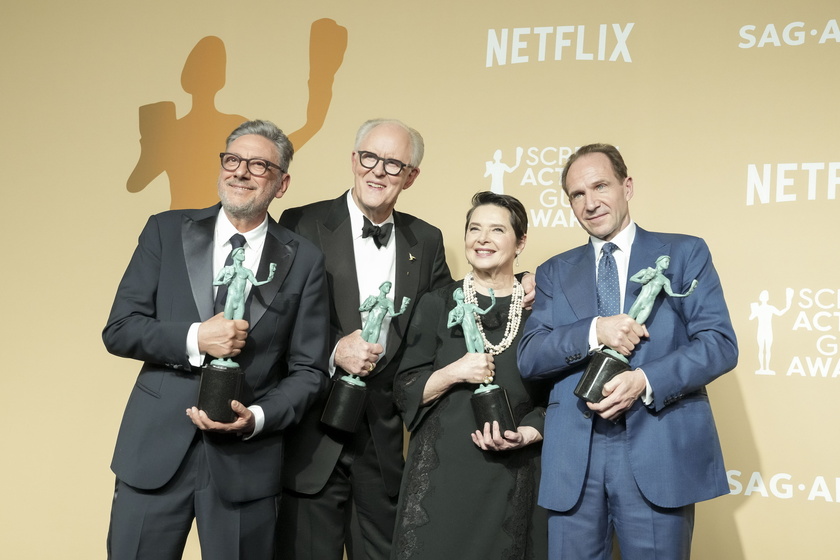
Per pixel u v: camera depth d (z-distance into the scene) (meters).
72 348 3.96
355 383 2.85
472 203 2.96
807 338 3.40
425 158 3.80
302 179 3.88
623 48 3.67
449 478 2.71
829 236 3.42
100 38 4.11
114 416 3.89
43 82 4.12
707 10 3.61
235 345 2.52
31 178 4.07
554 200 3.68
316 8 3.96
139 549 2.55
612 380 2.42
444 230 3.75
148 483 2.54
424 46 3.85
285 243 2.79
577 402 2.58
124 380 3.91
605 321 2.50
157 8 4.08
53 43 4.13
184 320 2.63
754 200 3.49
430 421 2.80
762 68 3.54
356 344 2.83
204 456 2.59
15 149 4.10
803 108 3.49
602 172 2.66
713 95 3.57
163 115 4.02
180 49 4.04
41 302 4.00
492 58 3.79
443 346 2.87
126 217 3.99
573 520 2.54
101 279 3.97
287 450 2.94
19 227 4.05
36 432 3.93
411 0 3.88
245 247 2.77
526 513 2.70
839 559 3.30
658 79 3.62
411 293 3.10
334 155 3.88
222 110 3.98
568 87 3.71
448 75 3.82
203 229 2.74
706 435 2.52
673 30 3.63
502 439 2.63
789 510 3.37
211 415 2.47
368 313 2.96
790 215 3.46
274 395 2.65
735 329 3.46
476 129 3.77
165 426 2.58
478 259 2.83
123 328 2.60
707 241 3.52
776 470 3.39
